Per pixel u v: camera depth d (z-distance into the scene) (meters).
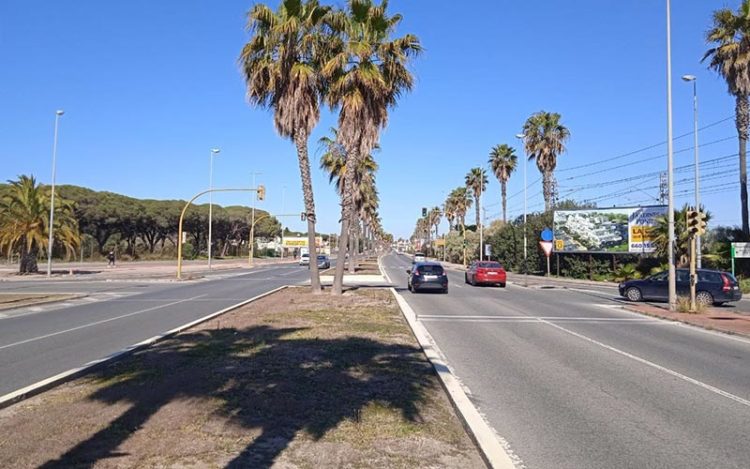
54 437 5.94
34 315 18.77
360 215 54.28
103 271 52.59
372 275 46.62
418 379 8.86
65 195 73.31
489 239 68.94
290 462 5.39
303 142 23.86
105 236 83.06
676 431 6.76
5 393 8.17
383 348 11.51
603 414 7.46
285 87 22.53
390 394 7.91
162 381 8.41
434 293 29.08
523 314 19.66
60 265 65.06
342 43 23.08
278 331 13.66
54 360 10.80
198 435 6.05
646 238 44.69
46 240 45.22
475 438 6.02
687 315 19.31
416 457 5.60
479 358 11.38
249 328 14.18
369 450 5.75
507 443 6.30
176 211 89.50
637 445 6.25
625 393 8.59
